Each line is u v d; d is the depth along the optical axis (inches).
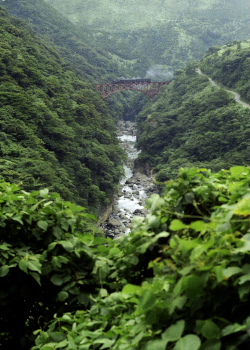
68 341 95.0
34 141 1737.2
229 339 57.4
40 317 127.1
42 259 116.3
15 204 125.0
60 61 3870.6
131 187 2303.2
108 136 2600.9
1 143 1558.8
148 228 102.0
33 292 126.0
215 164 2116.1
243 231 70.2
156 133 2755.9
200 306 62.5
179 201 101.1
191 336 56.5
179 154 2433.6
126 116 4603.8
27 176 1395.2
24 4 6505.9
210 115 2610.7
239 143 2237.9
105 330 97.7
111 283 115.0
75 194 1694.1
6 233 121.6
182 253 69.0
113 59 6535.4
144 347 65.4
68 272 119.3
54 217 124.8
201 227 64.0
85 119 2539.4
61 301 121.8
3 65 2218.3
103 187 2050.9
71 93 2906.0
